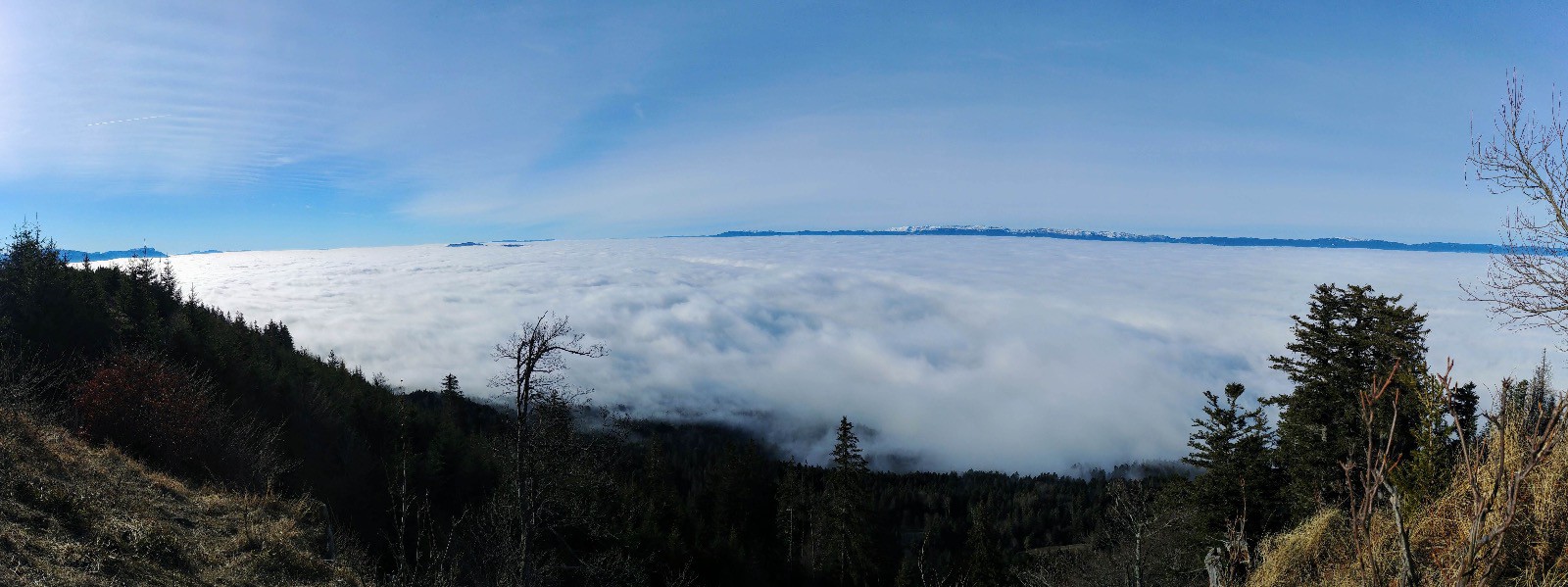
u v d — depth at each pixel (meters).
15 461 12.87
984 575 35.34
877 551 41.12
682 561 36.62
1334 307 20.48
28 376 19.34
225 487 18.77
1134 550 17.77
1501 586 4.52
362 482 32.97
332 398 44.22
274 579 12.40
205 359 35.59
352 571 14.05
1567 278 9.23
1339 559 6.19
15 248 32.44
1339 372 19.41
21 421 15.40
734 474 53.69
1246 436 20.88
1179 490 21.56
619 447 13.09
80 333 31.39
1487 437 4.65
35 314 30.33
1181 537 20.44
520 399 11.70
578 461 12.29
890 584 40.00
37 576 9.19
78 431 18.80
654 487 46.78
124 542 11.27
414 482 33.75
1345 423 18.92
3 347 22.12
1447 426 5.88
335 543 15.52
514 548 12.86
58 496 11.76
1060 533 72.69
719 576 39.53
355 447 37.09
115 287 43.56
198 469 21.02
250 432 27.84
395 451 35.78
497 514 14.17
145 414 21.41
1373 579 3.16
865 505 42.12
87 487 13.32
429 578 10.58
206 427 23.31
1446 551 4.69
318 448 34.84
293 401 38.28
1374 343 18.95
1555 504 4.65
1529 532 4.68
